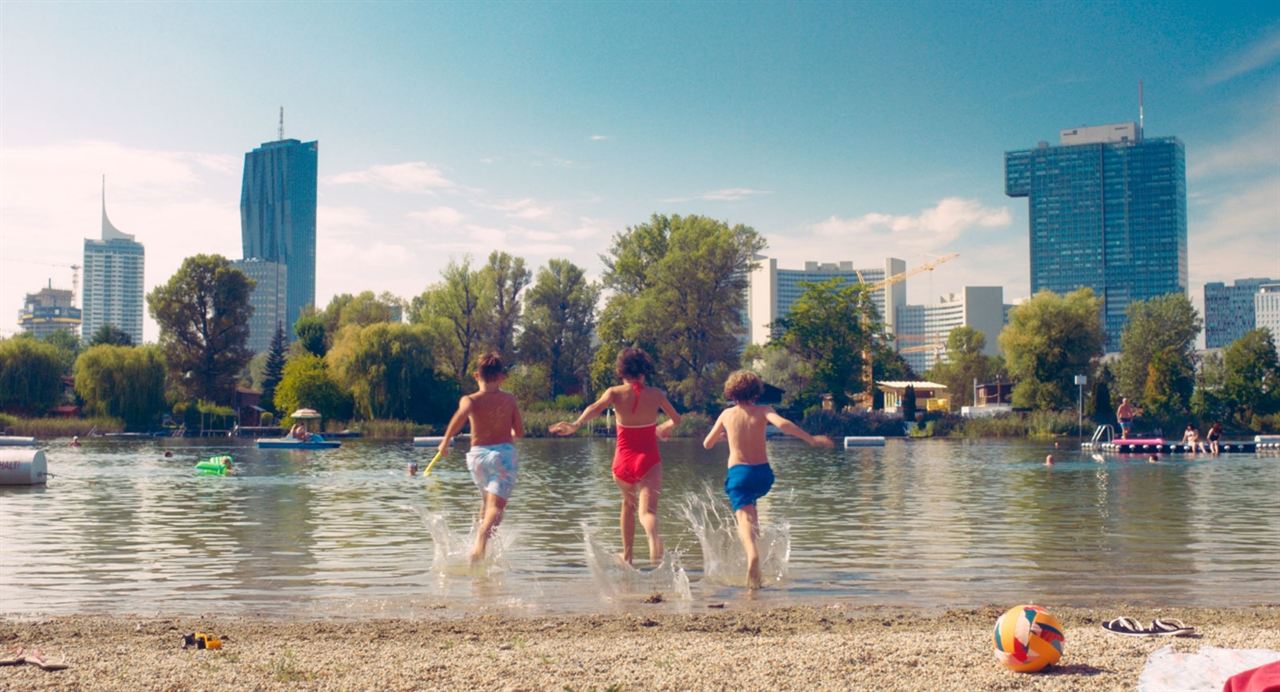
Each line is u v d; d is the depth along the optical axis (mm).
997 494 20312
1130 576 9711
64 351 103938
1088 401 69562
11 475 22469
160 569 10180
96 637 6738
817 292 80625
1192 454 39844
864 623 7246
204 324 78500
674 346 81438
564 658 5852
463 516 15961
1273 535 13078
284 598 8492
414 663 5738
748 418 9438
